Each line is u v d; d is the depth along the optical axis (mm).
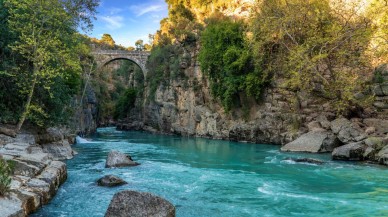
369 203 10781
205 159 21469
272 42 32562
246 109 36719
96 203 10703
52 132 23047
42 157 13781
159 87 56375
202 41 42844
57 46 21812
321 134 24609
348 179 14531
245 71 36156
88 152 24875
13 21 19062
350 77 25797
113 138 42656
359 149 19469
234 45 37469
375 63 26406
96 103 60438
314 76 28859
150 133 54875
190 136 46656
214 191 12531
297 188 12969
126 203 8070
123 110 73812
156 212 7984
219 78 40281
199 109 45500
